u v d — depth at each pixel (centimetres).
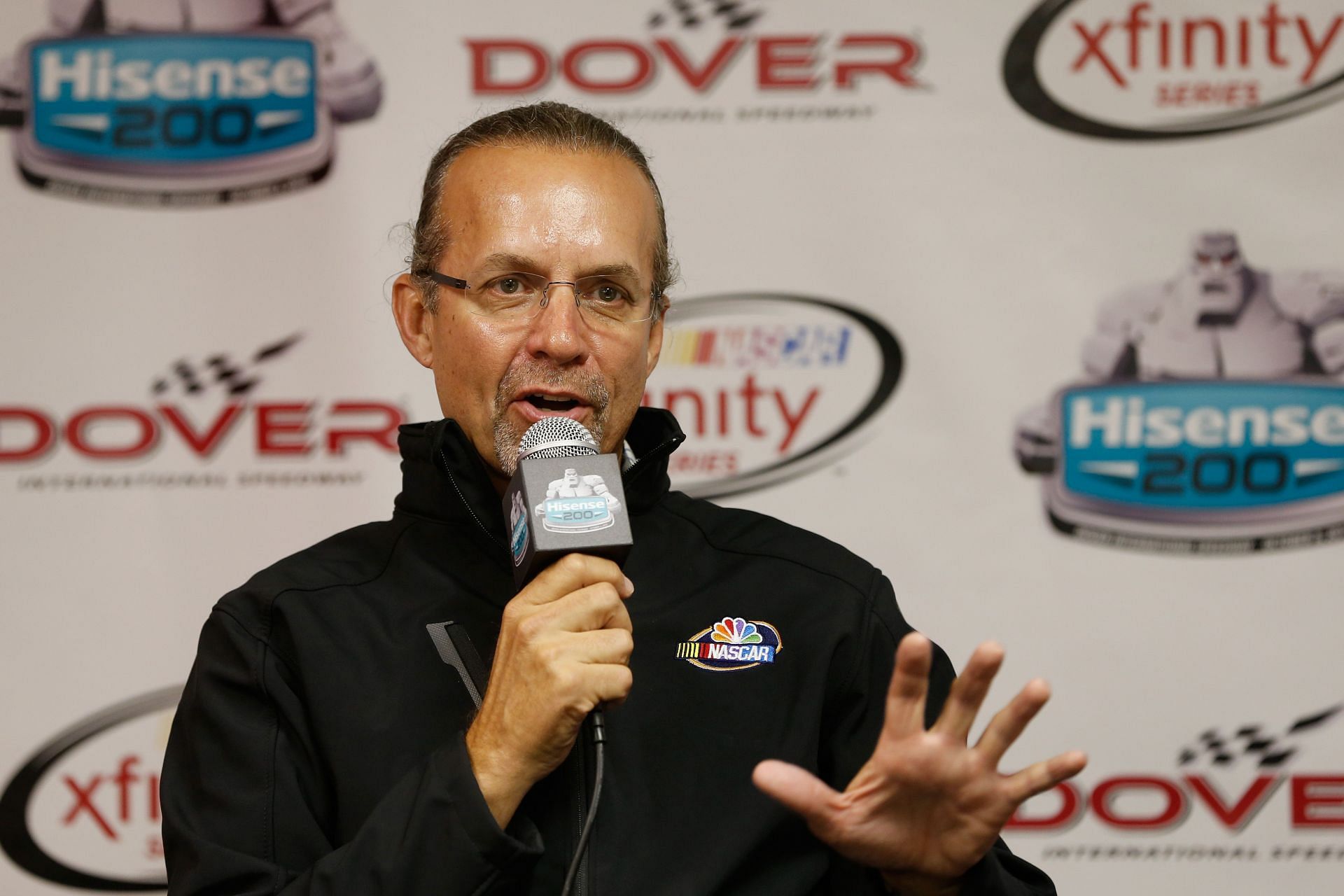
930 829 436
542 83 1007
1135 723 987
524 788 434
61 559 975
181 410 984
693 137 1010
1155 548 993
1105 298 1002
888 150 1010
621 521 442
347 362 992
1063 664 991
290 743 488
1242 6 1008
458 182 527
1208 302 1000
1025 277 1005
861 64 1012
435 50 1007
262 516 984
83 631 974
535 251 500
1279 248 1000
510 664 436
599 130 536
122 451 981
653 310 538
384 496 989
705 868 467
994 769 427
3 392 976
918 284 1007
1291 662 987
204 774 482
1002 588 995
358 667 493
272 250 996
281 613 499
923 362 1005
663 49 1010
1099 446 998
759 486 1002
